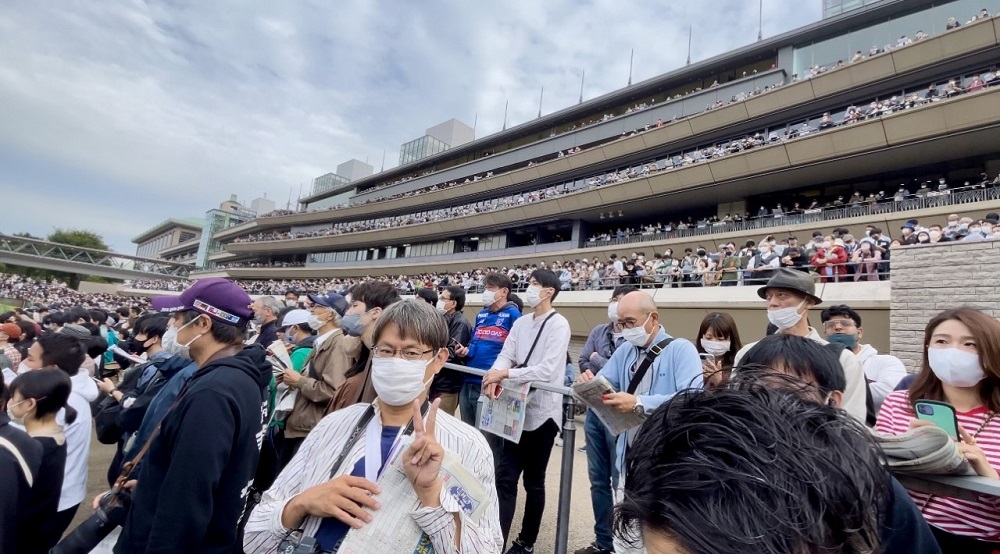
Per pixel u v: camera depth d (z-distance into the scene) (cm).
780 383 86
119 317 1344
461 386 434
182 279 6512
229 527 175
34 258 5266
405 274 3988
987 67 1697
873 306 901
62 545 206
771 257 1182
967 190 1460
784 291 274
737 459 56
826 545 54
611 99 3266
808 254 1116
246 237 6750
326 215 5366
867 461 64
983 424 181
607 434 328
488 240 3603
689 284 1420
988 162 1686
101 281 6366
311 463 158
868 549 59
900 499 92
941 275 736
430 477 128
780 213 1902
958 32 1698
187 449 161
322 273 4866
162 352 342
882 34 2134
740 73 2692
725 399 67
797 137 1922
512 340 355
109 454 576
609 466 327
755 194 2289
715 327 390
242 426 180
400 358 160
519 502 436
